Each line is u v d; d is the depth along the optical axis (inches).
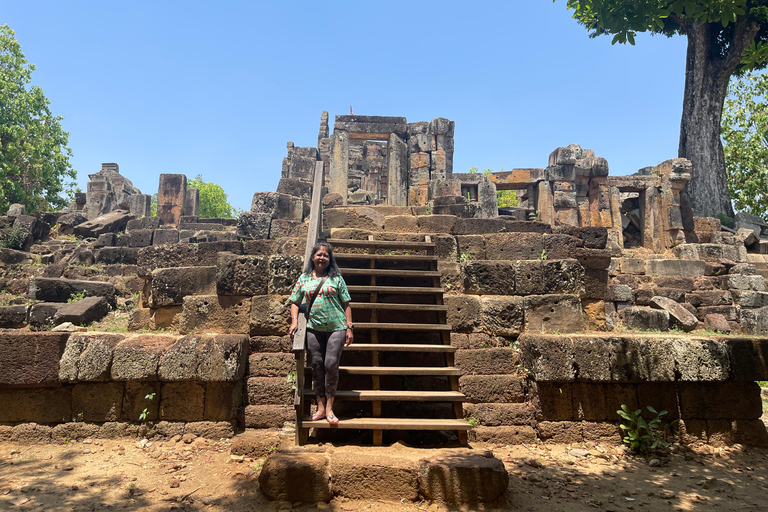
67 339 190.1
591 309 245.8
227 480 152.6
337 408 196.4
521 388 209.5
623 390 199.9
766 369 195.8
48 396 188.4
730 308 458.6
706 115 702.5
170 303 232.8
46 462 165.2
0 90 946.1
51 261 483.2
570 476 163.9
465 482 138.0
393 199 535.5
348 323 172.7
